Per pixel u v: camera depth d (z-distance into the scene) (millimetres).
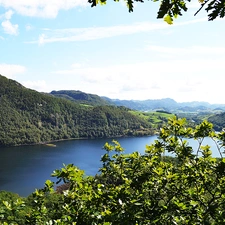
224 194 4695
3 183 62250
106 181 6070
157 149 5219
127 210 4301
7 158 91000
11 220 4887
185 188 5066
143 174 5000
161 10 2439
